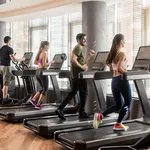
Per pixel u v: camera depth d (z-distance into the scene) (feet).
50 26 28.09
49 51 28.04
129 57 21.29
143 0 20.45
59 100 22.13
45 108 20.71
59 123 15.53
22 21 30.27
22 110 20.18
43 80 20.15
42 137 15.23
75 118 17.01
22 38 30.48
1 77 25.52
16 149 13.01
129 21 21.36
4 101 24.72
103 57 17.40
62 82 26.71
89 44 20.93
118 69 12.91
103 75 14.97
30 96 23.89
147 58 14.90
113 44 13.24
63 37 27.02
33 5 24.30
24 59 23.07
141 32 20.61
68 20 26.61
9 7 25.20
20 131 16.62
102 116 13.82
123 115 13.33
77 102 20.81
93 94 20.79
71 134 12.96
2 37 30.07
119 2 21.48
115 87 13.29
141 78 13.28
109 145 12.01
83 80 16.53
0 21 29.84
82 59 16.42
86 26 21.07
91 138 12.13
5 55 22.97
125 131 13.16
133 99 19.07
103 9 21.06
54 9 23.76
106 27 21.34
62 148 13.16
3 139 14.80
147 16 20.27
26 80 23.88
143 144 10.93
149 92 19.27
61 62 20.63
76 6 22.67
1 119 20.24
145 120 15.05
